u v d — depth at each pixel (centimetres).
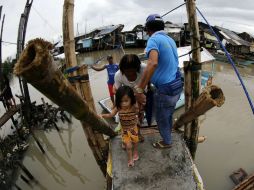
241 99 631
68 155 465
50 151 479
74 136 520
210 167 407
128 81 217
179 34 1405
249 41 1298
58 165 441
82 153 468
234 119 539
